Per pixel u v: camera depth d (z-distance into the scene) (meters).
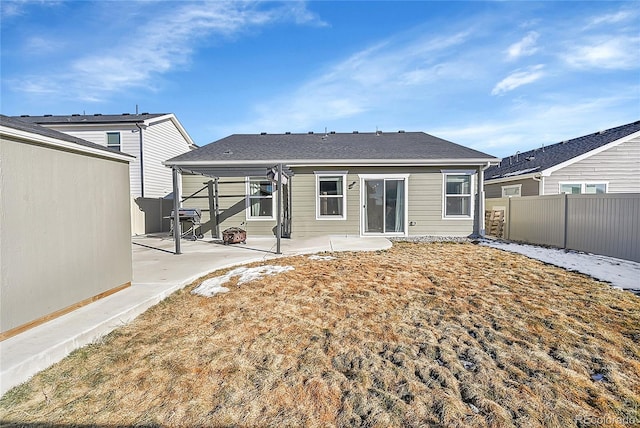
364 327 3.82
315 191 11.20
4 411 2.31
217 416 2.30
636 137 11.66
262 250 8.69
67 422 2.22
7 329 3.07
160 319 4.05
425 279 5.74
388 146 12.30
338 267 6.63
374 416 2.31
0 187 3.01
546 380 2.74
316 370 2.91
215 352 3.21
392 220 11.18
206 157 10.76
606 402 2.46
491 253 8.28
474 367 2.95
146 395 2.52
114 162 4.73
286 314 4.20
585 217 8.34
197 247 9.39
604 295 4.89
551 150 15.78
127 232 5.04
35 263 3.38
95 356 3.09
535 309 4.33
